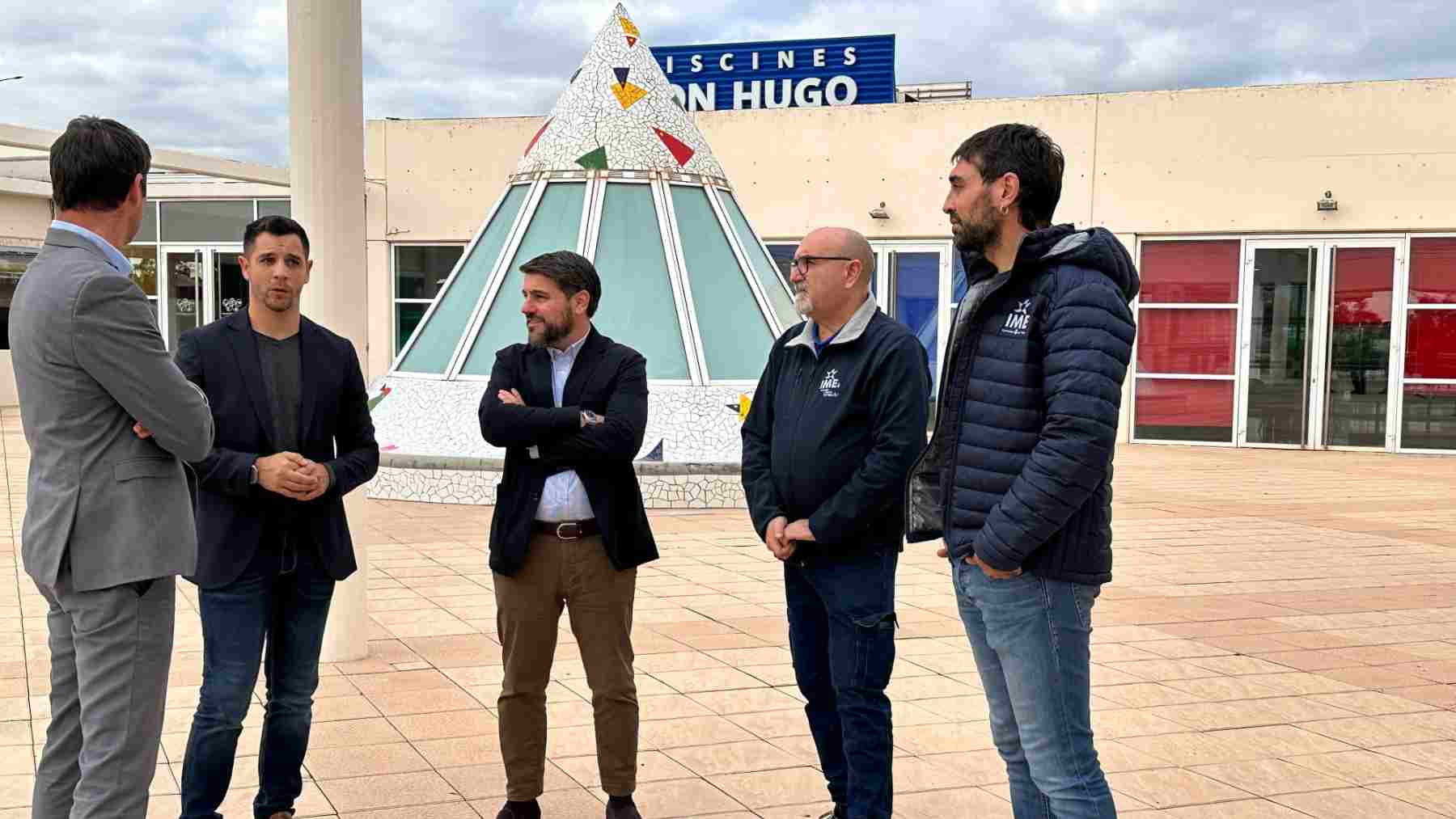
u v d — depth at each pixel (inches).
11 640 243.0
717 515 408.5
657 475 414.3
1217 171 667.4
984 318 122.6
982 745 192.1
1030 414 118.2
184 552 126.9
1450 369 648.4
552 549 153.1
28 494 124.6
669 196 455.8
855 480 143.2
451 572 316.2
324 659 231.8
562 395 156.1
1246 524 414.9
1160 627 271.6
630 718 156.2
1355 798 173.2
